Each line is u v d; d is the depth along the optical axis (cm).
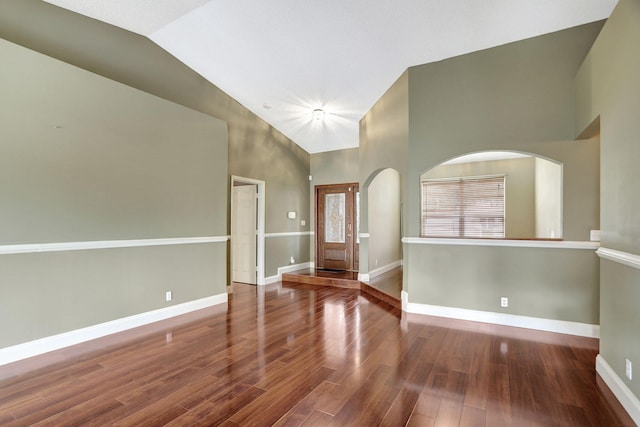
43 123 277
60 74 289
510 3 292
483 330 340
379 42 363
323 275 630
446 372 247
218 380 235
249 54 411
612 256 214
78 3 321
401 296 434
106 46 359
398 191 781
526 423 185
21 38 295
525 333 331
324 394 216
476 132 369
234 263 637
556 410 197
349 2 306
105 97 322
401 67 411
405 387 224
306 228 732
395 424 184
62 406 202
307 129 638
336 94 497
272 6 321
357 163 690
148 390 221
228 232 523
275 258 637
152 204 366
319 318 388
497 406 201
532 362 264
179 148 397
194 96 459
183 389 222
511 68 353
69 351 285
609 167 226
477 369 252
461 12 308
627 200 199
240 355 279
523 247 348
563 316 331
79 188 301
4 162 255
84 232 305
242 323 369
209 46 404
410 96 407
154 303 369
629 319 196
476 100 370
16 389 221
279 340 315
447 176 700
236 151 539
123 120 338
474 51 371
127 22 360
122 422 186
